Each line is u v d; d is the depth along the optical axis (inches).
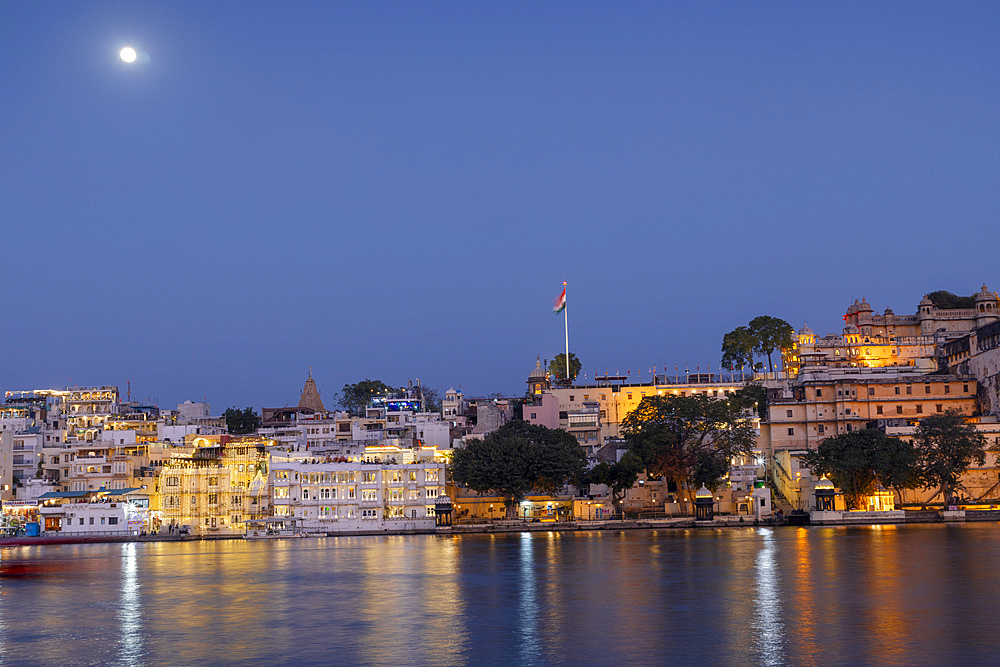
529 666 1941.4
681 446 6939.0
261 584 3526.1
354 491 6786.4
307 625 2516.0
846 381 7608.3
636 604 2738.7
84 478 7416.3
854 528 5821.9
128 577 3951.8
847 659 1920.5
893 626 2266.2
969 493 6633.9
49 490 7401.6
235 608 2883.9
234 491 7106.3
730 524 6471.5
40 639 2411.4
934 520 6092.5
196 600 3105.3
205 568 4266.7
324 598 3063.5
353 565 4207.7
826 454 6230.3
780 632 2222.0
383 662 2012.8
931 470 6087.6
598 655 2025.1
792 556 3978.8
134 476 7514.8
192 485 7081.7
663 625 2364.7
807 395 7696.9
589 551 4594.0
